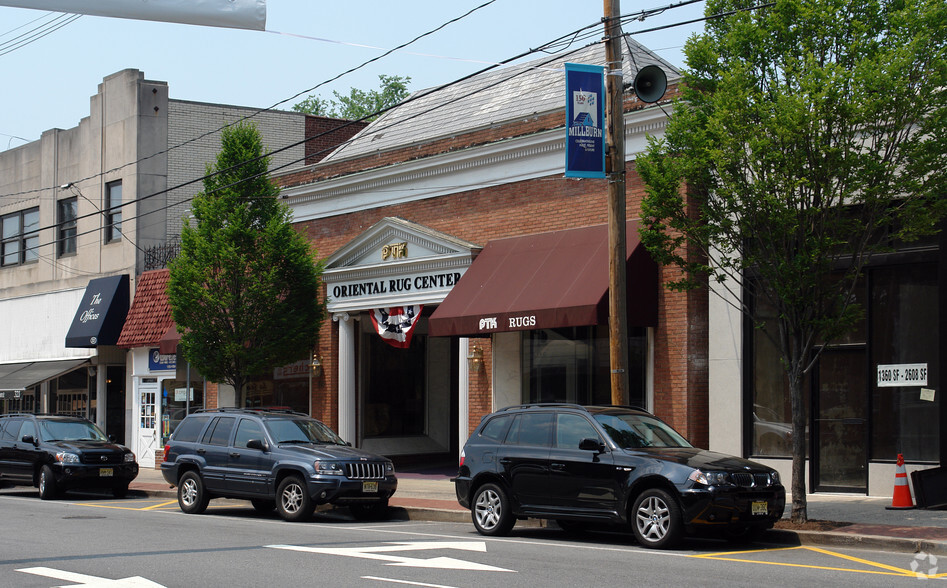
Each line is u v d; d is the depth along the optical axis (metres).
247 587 9.78
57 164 35.53
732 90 13.77
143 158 32.12
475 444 14.88
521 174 21.56
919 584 9.80
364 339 26.22
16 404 37.75
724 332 18.16
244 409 18.67
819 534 12.95
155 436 30.38
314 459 16.81
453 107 27.42
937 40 13.30
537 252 20.59
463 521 16.77
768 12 14.98
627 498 12.91
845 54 13.77
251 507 20.06
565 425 14.00
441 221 23.28
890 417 16.56
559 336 21.00
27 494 24.36
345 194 25.73
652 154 14.88
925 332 16.22
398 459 26.44
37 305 35.78
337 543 13.47
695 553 12.21
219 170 23.78
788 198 13.34
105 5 8.25
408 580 10.12
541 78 25.72
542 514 13.81
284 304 23.42
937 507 15.12
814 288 13.90
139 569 11.03
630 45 24.84
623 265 15.40
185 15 8.48
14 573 10.78
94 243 33.56
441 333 21.00
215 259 22.98
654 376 19.06
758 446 18.00
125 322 30.98
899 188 13.34
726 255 16.97
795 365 14.09
